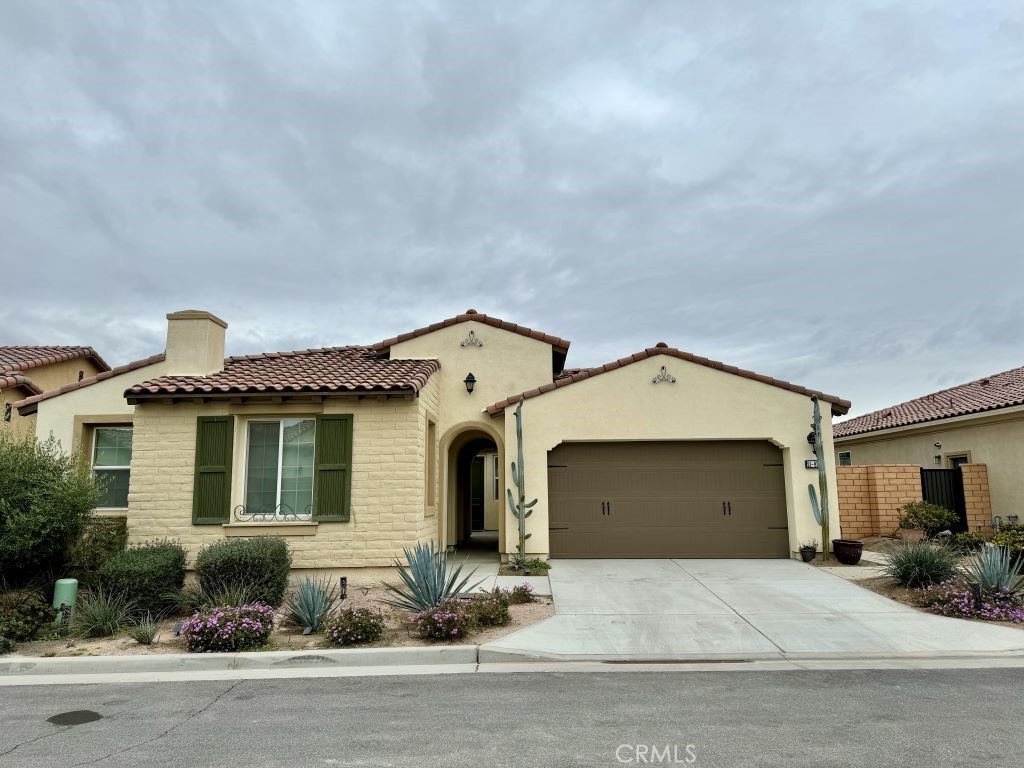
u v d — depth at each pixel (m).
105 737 5.29
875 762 4.61
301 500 12.30
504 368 15.70
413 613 9.11
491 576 12.24
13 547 9.48
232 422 12.17
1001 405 16.36
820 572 12.16
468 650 7.65
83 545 10.58
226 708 6.02
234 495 12.09
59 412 14.16
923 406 21.50
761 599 10.09
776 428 13.84
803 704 5.90
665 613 9.31
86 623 8.77
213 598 9.28
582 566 13.01
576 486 14.09
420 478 12.12
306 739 5.17
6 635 8.26
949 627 8.55
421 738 5.16
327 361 14.98
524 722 5.50
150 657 7.57
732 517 13.88
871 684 6.54
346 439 12.18
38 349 20.47
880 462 22.41
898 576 10.70
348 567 11.80
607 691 6.36
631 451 14.15
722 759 4.68
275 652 7.68
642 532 13.90
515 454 14.02
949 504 17.08
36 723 5.67
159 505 11.95
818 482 13.66
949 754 4.75
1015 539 13.67
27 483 10.11
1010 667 7.14
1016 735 5.12
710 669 7.13
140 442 12.15
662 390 14.06
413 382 12.18
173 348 13.35
